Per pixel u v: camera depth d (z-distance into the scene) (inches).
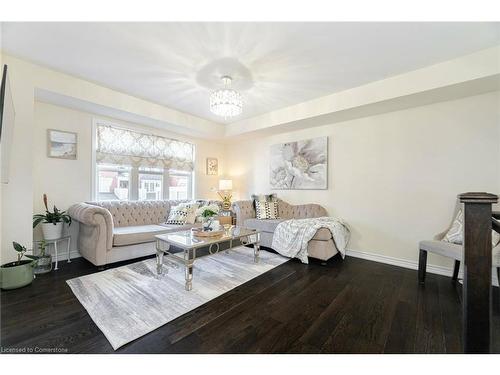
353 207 139.0
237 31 76.0
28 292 82.4
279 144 176.2
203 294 83.3
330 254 120.3
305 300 80.7
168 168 176.7
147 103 138.8
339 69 99.3
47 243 109.1
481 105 100.4
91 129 134.6
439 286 93.8
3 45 84.6
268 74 104.4
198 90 123.2
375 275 105.8
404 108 119.3
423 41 79.9
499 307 76.3
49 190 119.8
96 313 69.1
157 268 101.6
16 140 92.9
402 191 121.1
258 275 103.8
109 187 145.9
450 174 107.7
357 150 137.6
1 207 88.7
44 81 100.0
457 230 92.7
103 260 105.9
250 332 61.8
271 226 143.0
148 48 86.0
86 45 84.6
